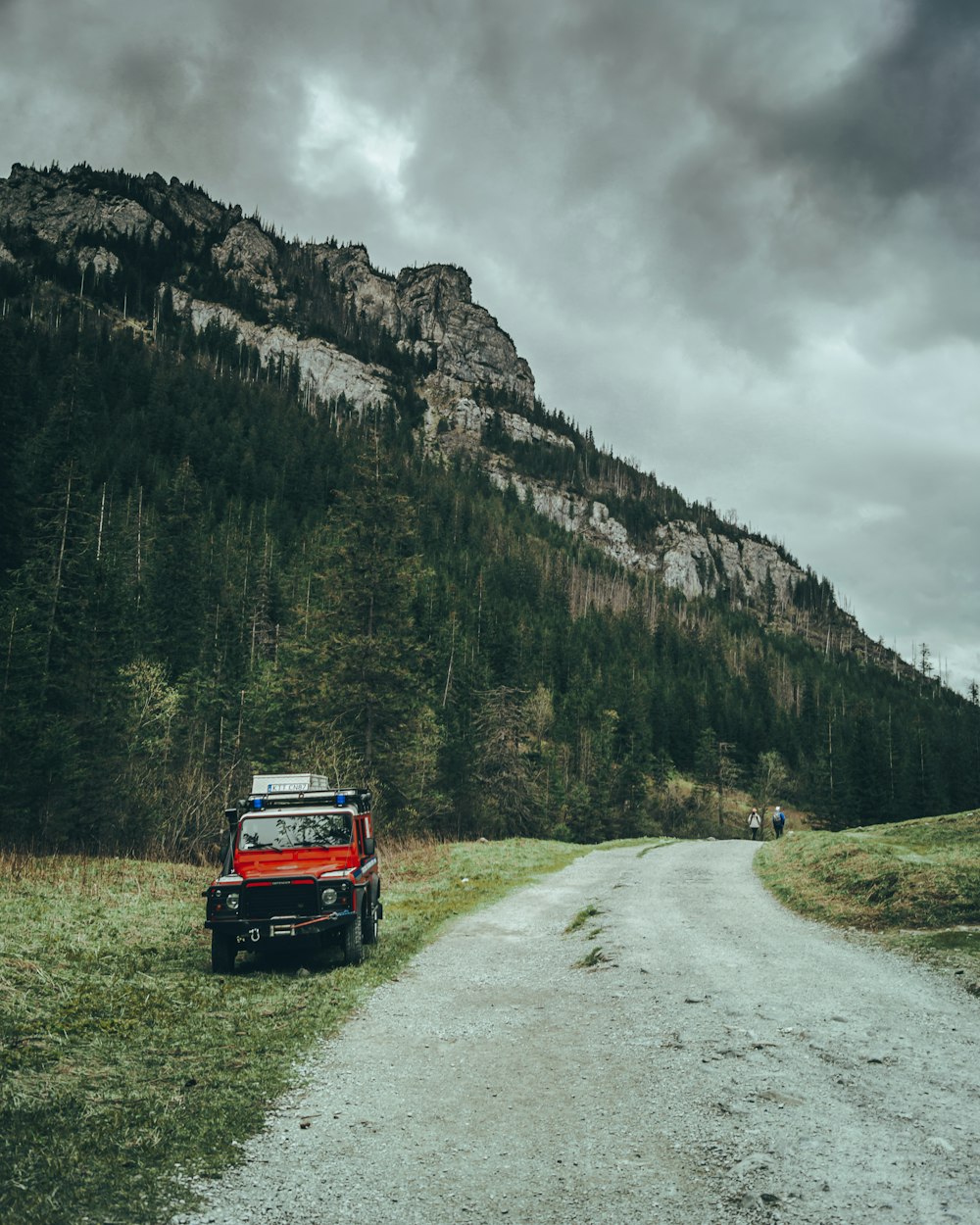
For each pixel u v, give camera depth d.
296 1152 5.58
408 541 42.91
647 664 144.62
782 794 113.00
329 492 146.00
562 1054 7.98
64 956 11.59
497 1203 4.73
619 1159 5.35
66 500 38.53
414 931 16.16
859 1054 7.66
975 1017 9.03
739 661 183.50
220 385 195.12
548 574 179.62
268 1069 7.46
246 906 12.34
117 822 31.56
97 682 38.50
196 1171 5.23
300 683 41.56
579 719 97.62
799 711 152.00
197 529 92.56
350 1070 7.48
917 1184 4.84
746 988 10.62
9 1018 8.30
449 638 84.94
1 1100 6.15
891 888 17.39
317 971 12.35
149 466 125.25
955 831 29.14
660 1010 9.56
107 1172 5.15
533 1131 5.92
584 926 16.56
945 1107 6.19
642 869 28.30
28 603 36.22
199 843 31.34
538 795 67.38
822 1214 4.47
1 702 32.88
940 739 115.88
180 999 10.05
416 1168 5.28
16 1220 4.43
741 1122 5.93
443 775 55.69
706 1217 4.49
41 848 29.42
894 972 11.60
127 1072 7.18
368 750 38.06
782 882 22.17
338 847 14.15
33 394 109.94
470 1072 7.42
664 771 103.06
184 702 46.22
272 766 40.09
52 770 32.50
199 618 67.06
